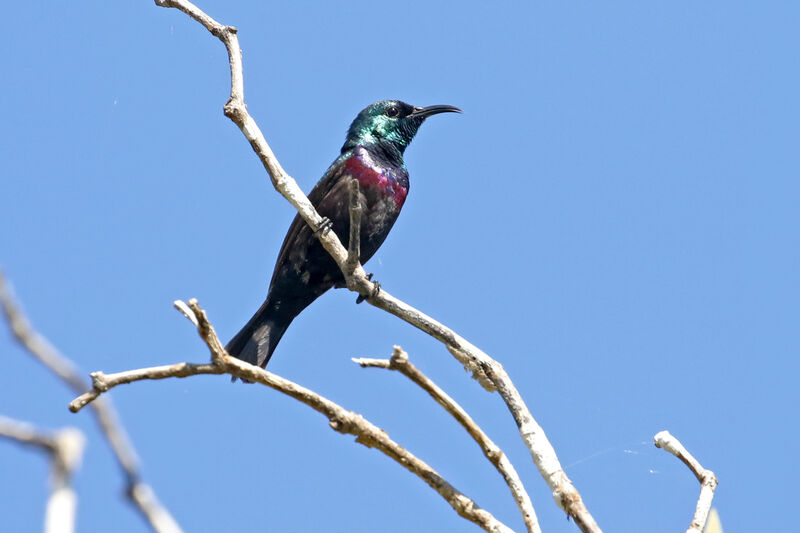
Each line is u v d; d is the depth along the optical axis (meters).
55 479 3.13
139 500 3.62
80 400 6.52
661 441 9.27
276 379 8.09
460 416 8.75
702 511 8.60
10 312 3.78
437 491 8.33
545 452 9.13
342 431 8.27
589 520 8.38
